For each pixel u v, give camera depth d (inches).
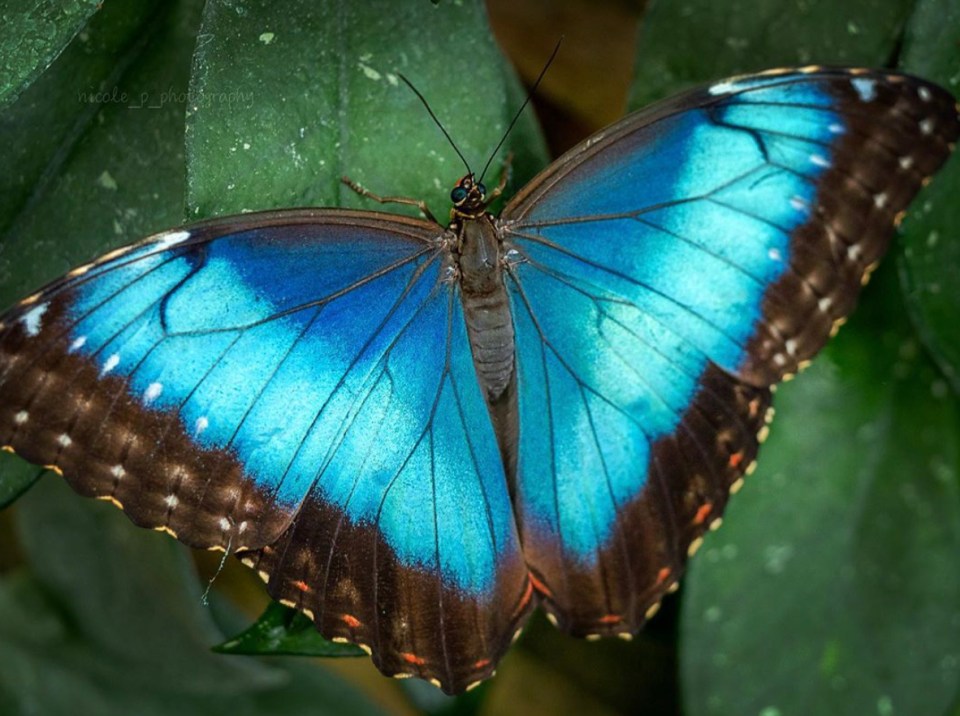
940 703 15.6
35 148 14.5
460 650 14.2
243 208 13.8
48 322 13.2
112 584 16.4
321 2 14.0
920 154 13.9
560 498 14.5
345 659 17.0
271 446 13.7
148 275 13.4
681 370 14.4
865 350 15.8
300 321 13.8
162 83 14.6
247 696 16.6
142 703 16.6
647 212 14.2
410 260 14.2
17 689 16.5
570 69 16.1
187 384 13.5
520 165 15.1
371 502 14.1
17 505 16.3
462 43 14.3
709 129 14.0
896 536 15.6
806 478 15.7
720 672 15.5
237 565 17.0
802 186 14.0
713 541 15.5
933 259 14.6
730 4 14.9
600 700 17.1
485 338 14.4
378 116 14.2
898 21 14.8
